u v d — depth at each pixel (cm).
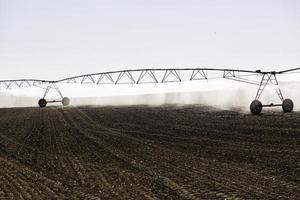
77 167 2044
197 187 1538
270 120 3400
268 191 1436
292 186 1492
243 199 1354
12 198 1498
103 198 1450
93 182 1706
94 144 2758
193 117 4025
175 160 2098
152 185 1605
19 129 3794
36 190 1608
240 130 2995
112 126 3700
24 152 2580
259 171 1761
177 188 1538
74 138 3077
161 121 3875
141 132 3228
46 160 2278
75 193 1538
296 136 2586
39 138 3164
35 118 4734
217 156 2152
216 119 3750
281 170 1758
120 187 1598
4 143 2992
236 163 1956
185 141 2695
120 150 2478
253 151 2228
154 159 2152
